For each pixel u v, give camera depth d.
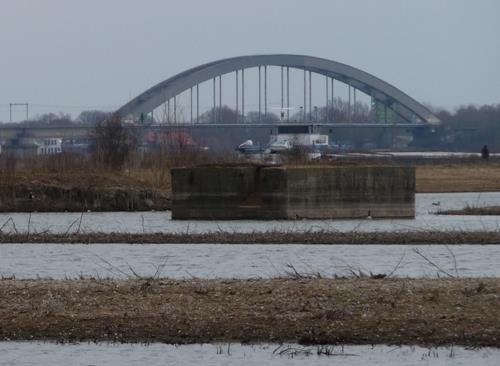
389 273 70.06
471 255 83.88
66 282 60.38
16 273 72.81
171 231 108.88
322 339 48.50
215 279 61.88
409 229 107.38
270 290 56.34
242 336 49.16
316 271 71.38
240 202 124.81
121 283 59.62
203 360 45.62
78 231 103.69
